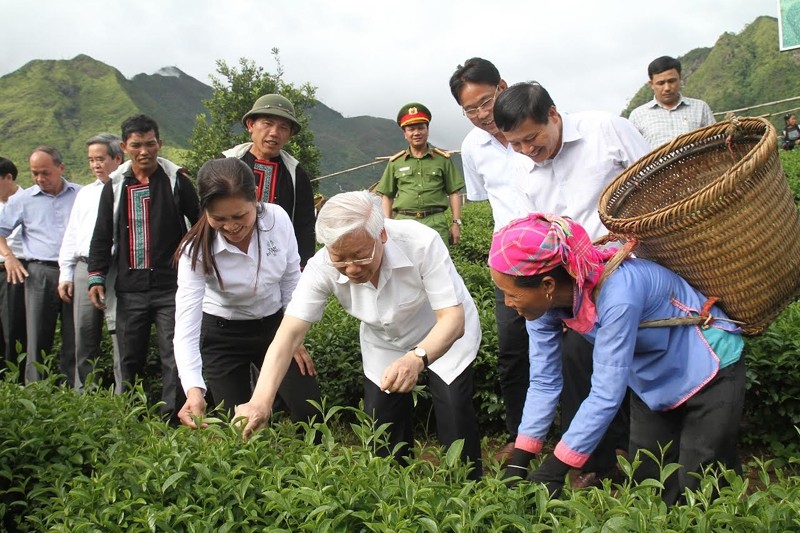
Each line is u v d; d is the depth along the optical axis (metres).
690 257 2.98
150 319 5.65
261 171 5.34
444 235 7.94
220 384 4.41
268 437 3.29
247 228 3.88
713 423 3.05
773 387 4.73
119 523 2.63
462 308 3.51
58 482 3.09
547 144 3.79
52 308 6.84
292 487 2.70
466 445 3.75
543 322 3.33
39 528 3.11
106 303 5.66
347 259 3.12
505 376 4.78
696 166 3.53
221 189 3.64
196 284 4.01
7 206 6.73
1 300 7.05
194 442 3.05
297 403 4.20
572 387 4.16
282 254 4.28
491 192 4.95
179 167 5.67
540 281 2.88
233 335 4.37
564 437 2.98
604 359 2.93
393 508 2.43
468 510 2.43
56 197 6.85
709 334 3.05
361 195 3.12
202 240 3.95
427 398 5.55
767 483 2.54
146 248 5.52
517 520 2.40
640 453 3.39
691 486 3.09
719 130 3.39
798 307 5.40
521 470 3.29
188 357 3.87
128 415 3.48
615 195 3.51
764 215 2.90
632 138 4.07
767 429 4.89
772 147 2.90
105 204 5.60
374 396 3.94
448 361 3.77
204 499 2.72
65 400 3.73
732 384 3.05
